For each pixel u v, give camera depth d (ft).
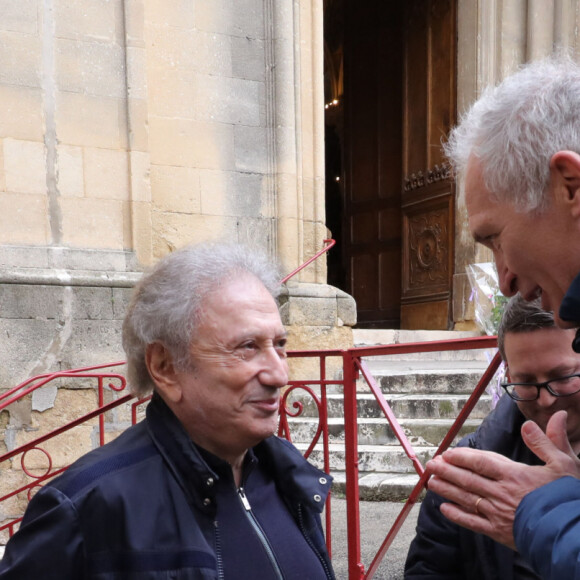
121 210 18.45
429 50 25.91
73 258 17.63
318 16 21.43
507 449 5.26
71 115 17.92
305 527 4.92
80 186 17.98
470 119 3.96
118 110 18.49
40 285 16.87
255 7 20.94
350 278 29.89
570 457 4.03
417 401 17.08
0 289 16.43
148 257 18.70
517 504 3.89
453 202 24.61
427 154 25.86
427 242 25.96
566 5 24.80
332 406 17.81
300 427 17.11
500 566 4.95
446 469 4.17
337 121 41.01
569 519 3.48
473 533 5.22
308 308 20.26
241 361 4.32
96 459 4.32
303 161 21.25
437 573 5.46
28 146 17.38
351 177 30.01
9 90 17.22
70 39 17.94
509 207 3.72
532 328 4.87
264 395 4.38
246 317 4.34
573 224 3.55
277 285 4.78
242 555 4.35
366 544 11.64
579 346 3.90
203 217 20.12
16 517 16.39
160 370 4.52
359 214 29.60
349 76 30.25
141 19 18.74
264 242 20.84
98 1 18.28
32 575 3.89
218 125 20.39
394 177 28.22
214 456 4.45
